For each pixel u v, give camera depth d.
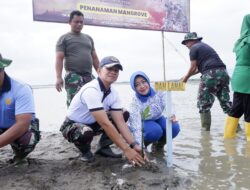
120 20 7.21
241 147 4.75
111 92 3.83
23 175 3.50
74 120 3.88
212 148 4.73
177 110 9.89
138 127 3.93
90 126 3.95
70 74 5.42
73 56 5.43
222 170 3.70
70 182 3.31
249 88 4.96
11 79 3.42
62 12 6.56
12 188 3.18
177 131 4.39
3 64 3.21
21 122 3.37
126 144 3.53
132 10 7.34
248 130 5.12
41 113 10.68
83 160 3.91
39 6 6.38
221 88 5.96
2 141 3.30
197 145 4.94
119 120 3.86
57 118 9.20
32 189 3.16
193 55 6.08
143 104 4.22
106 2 7.01
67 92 5.49
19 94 3.38
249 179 3.40
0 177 3.46
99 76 3.71
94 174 3.50
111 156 4.08
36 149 4.64
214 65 5.89
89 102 3.53
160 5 7.72
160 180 3.33
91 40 5.81
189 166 3.85
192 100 13.92
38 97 23.56
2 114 3.47
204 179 3.42
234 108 5.25
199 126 6.70
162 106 4.39
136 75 4.20
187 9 8.17
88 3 6.81
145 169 3.63
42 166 3.79
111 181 3.33
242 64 5.08
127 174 3.50
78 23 5.47
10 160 3.95
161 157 4.26
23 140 3.60
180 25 8.07
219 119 7.69
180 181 3.35
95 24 6.92
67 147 4.71
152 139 4.32
